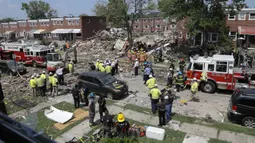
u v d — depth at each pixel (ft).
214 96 52.80
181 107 45.96
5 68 80.48
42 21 200.95
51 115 41.63
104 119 33.81
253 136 32.91
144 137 33.83
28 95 55.21
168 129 35.81
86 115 42.42
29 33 208.23
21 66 81.71
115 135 33.65
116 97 50.70
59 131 36.11
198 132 34.71
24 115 42.34
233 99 37.78
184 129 35.81
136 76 73.46
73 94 45.29
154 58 95.30
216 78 53.67
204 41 101.40
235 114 36.68
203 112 43.32
